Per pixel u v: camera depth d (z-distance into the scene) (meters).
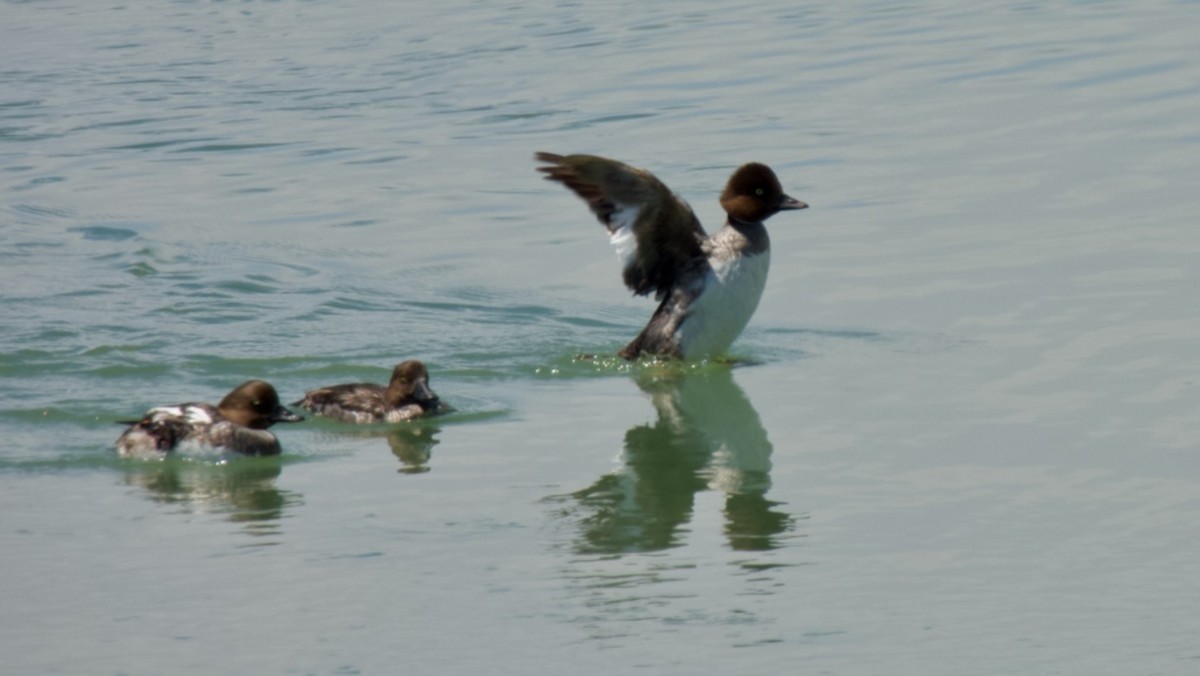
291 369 17.03
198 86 31.95
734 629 10.58
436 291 19.66
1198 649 10.13
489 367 17.12
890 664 10.03
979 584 11.24
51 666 10.18
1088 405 15.01
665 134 25.94
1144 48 29.08
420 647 10.37
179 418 14.45
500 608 10.98
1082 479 13.25
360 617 10.85
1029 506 12.73
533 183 24.03
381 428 15.28
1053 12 32.94
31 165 26.64
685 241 16.89
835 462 13.95
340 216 22.95
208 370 16.91
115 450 14.52
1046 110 25.78
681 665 10.05
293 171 25.44
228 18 39.34
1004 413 14.98
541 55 32.44
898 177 23.03
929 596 11.06
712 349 17.08
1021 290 18.45
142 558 11.98
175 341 17.84
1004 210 21.30
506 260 20.83
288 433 15.22
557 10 37.22
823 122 26.09
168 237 22.28
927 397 15.57
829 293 19.00
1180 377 15.55
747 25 33.97
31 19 41.00
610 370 17.06
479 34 35.09
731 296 16.91
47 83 33.00
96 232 22.62
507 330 18.33
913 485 13.31
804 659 10.12
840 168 23.64
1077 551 11.80
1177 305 17.55
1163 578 11.26
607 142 25.66
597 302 19.28
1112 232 20.11
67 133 28.78
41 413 15.50
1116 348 16.47
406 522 12.69
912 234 20.70
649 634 10.53
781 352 17.30
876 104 26.95
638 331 18.28
